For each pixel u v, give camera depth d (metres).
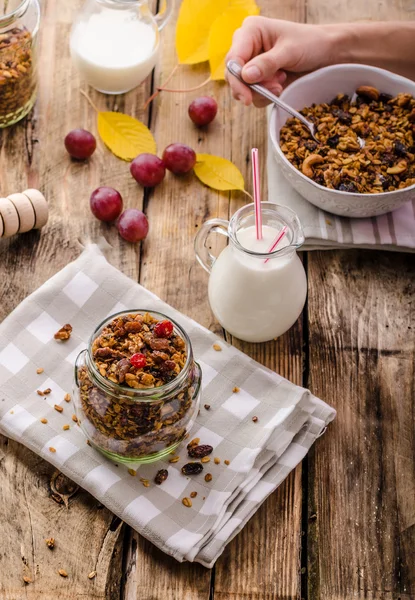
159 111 1.35
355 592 1.09
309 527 1.12
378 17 1.43
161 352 1.08
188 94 1.37
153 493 1.10
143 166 1.28
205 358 1.17
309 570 1.10
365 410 1.18
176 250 1.26
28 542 1.09
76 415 1.11
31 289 1.23
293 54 1.29
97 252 1.22
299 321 1.22
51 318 1.19
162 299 1.23
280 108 1.28
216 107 1.33
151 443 1.09
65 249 1.25
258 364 1.17
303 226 1.25
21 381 1.15
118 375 1.06
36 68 1.32
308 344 1.21
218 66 1.36
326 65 1.33
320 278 1.25
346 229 1.25
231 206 1.29
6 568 1.08
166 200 1.29
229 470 1.12
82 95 1.36
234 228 1.13
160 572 1.09
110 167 1.31
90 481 1.10
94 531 1.10
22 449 1.14
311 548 1.11
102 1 1.33
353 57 1.33
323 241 1.25
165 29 1.42
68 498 1.12
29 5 1.28
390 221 1.26
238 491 1.11
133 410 1.07
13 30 1.28
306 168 1.23
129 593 1.08
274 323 1.17
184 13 1.36
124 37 1.33
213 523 1.09
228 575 1.09
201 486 1.11
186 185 1.30
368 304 1.23
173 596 1.08
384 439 1.16
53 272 1.24
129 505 1.09
